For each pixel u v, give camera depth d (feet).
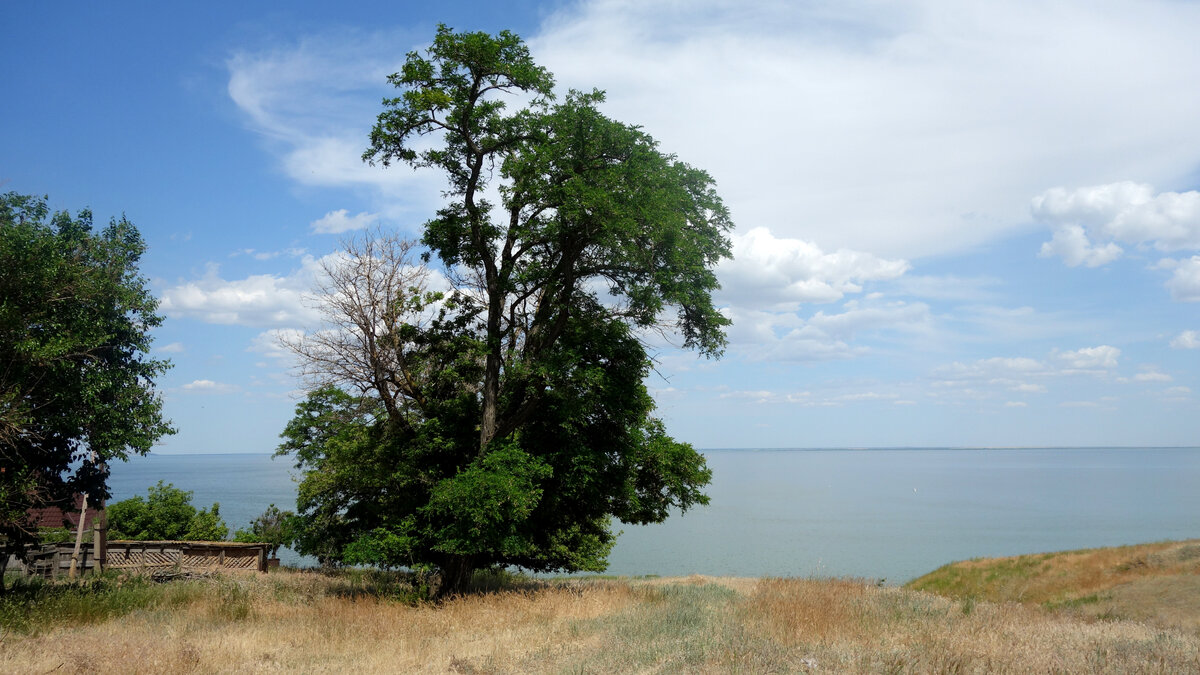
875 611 47.73
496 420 70.28
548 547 76.79
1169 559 100.63
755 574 170.60
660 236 63.31
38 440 58.90
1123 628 43.47
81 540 85.35
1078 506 433.48
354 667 35.65
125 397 63.36
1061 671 28.81
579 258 69.67
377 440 73.10
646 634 40.16
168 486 147.54
